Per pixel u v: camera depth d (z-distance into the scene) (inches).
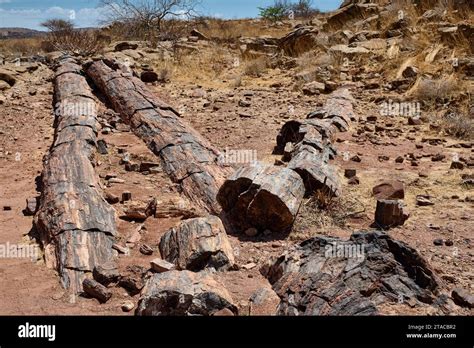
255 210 204.5
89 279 165.3
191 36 816.9
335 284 142.3
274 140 336.5
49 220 203.0
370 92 452.1
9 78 492.7
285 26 1005.8
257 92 481.1
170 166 279.6
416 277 149.3
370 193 239.3
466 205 226.8
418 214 219.3
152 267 174.6
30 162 311.7
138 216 221.6
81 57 608.7
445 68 449.4
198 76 560.4
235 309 144.6
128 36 870.4
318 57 578.2
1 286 170.4
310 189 229.6
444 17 568.1
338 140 321.1
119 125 358.6
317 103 435.5
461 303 146.9
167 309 144.2
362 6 735.1
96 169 278.5
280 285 152.4
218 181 251.0
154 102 376.2
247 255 189.2
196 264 175.2
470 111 367.9
